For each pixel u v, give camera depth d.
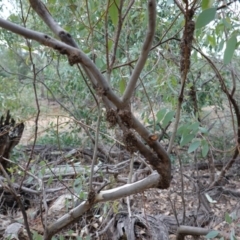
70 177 2.50
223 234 1.52
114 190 1.16
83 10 1.62
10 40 2.60
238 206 2.52
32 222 2.17
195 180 2.76
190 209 2.48
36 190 2.44
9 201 2.53
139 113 2.73
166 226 2.26
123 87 1.28
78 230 1.97
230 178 3.28
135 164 2.93
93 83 0.94
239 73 2.49
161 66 2.21
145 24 1.52
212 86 2.90
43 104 3.65
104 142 3.30
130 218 2.22
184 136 1.19
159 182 1.04
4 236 2.04
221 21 1.06
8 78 3.43
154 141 0.94
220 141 2.84
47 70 3.45
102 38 2.10
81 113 3.26
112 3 0.96
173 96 2.44
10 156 2.96
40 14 0.90
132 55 2.43
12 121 2.93
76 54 0.79
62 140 3.77
